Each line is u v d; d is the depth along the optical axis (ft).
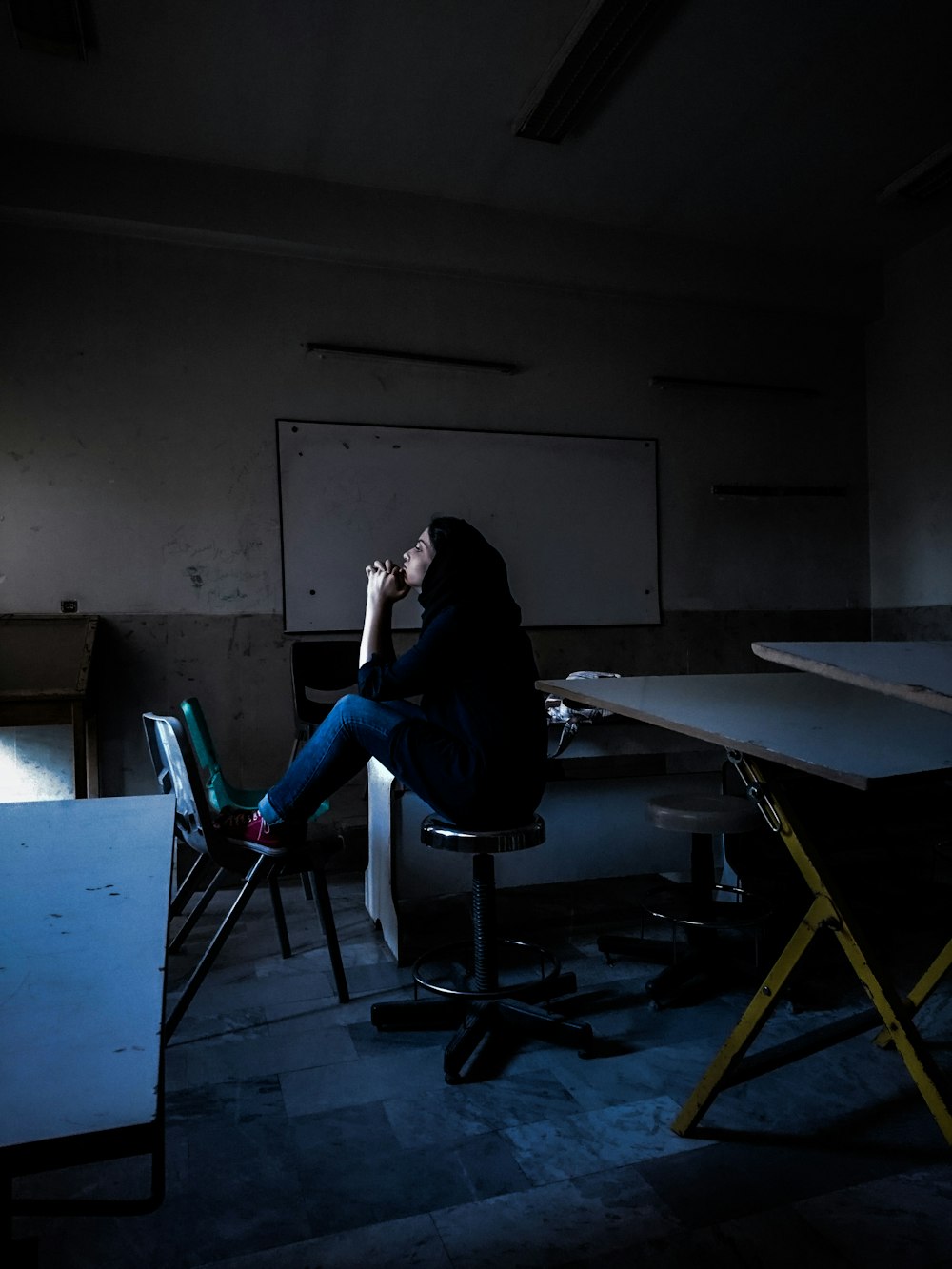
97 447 14.55
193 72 12.48
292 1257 4.34
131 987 2.21
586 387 17.63
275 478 15.51
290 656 14.02
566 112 13.51
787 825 5.18
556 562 17.28
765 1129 5.49
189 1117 5.75
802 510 19.31
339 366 15.94
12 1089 1.68
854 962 5.08
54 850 3.63
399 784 8.77
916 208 16.80
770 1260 4.25
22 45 11.75
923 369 18.43
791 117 13.87
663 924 9.85
